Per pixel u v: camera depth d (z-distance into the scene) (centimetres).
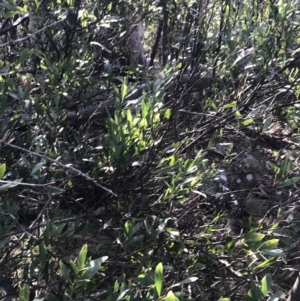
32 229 175
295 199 250
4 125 199
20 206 209
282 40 254
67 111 242
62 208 237
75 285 136
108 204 220
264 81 261
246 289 218
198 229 232
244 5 313
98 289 196
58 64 235
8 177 202
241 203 300
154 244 182
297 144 322
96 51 310
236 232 277
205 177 206
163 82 218
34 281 166
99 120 287
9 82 201
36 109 202
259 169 328
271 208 226
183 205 234
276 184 201
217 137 267
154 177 221
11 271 180
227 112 260
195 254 205
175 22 335
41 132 211
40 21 256
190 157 251
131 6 328
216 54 284
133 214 212
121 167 197
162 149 235
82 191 223
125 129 194
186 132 252
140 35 391
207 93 288
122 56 363
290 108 284
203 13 300
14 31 293
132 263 200
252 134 318
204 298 192
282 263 235
